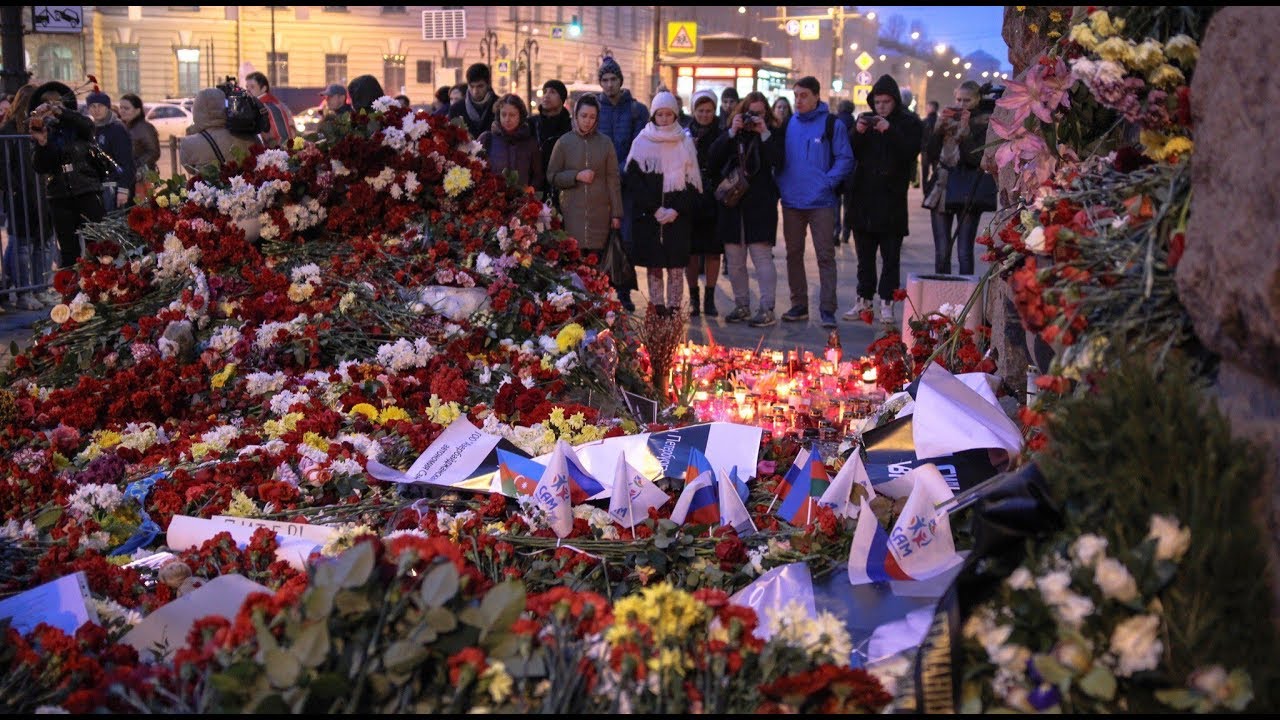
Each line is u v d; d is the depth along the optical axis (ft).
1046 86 12.89
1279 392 7.73
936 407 13.11
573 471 13.97
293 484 14.76
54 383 19.58
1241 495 7.11
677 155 32.48
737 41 97.86
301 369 19.43
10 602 10.44
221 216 21.17
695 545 12.51
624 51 231.71
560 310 20.88
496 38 174.81
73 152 33.83
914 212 89.66
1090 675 6.89
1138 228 10.02
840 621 9.91
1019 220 14.38
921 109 306.96
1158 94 10.43
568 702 7.27
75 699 7.66
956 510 10.96
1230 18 8.49
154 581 12.17
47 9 44.65
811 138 33.96
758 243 34.83
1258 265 7.59
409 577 8.19
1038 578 7.39
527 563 12.56
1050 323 9.86
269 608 7.75
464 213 22.53
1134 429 7.37
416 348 19.24
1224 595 6.95
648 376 22.09
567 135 30.86
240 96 24.59
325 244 21.94
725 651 7.78
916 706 7.54
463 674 7.15
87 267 20.68
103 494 14.03
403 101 32.73
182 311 19.70
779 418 19.21
